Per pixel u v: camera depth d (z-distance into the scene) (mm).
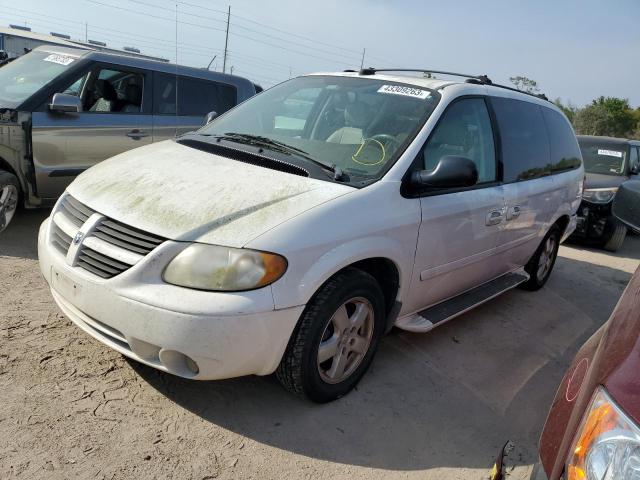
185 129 6602
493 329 4492
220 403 2947
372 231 2924
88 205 2904
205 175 3008
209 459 2543
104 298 2590
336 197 2865
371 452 2752
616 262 7566
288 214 2676
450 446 2895
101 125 5684
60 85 5391
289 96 4074
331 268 2711
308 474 2545
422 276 3420
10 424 2551
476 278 4172
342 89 3906
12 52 9633
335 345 2959
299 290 2598
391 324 3379
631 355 1410
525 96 4777
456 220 3547
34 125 5102
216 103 6953
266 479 2475
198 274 2480
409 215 3162
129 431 2641
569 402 1601
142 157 3420
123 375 3061
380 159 3254
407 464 2711
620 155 9125
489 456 2861
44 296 3879
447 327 4371
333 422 2930
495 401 3398
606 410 1342
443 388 3441
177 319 2432
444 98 3639
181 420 2775
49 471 2326
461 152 3711
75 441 2518
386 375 3475
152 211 2715
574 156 5625
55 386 2875
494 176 4062
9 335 3281
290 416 2924
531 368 3918
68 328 3465
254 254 2496
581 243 8438
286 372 2787
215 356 2467
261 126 3824
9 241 4953
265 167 3127
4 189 4961
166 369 2592
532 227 4711
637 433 1254
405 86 3781
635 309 1607
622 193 2119
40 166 5207
